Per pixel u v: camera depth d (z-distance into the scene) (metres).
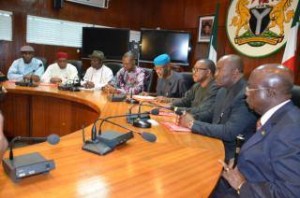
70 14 5.35
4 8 4.66
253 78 1.20
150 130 1.74
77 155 1.21
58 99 3.15
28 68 4.27
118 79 3.79
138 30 6.19
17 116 3.30
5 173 0.99
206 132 1.72
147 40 5.56
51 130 3.23
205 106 2.38
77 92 3.21
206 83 2.61
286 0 4.05
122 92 3.28
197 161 1.24
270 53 4.29
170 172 1.10
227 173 1.19
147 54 5.59
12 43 4.83
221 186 1.39
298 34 3.88
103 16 5.73
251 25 4.50
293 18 3.80
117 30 5.38
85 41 5.44
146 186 0.97
